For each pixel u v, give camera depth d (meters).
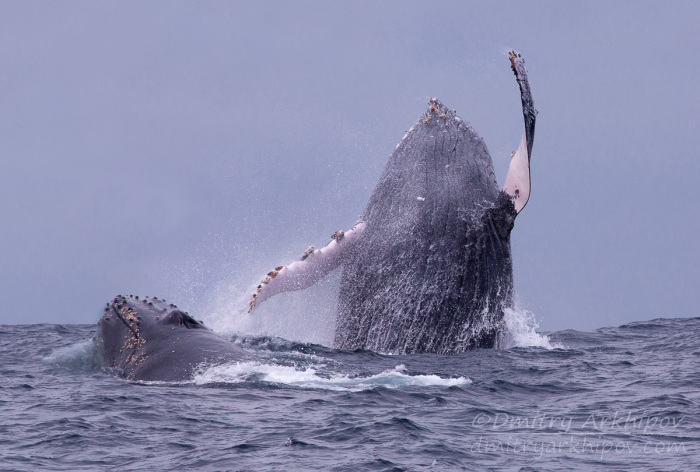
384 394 56.50
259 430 46.88
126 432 46.59
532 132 69.62
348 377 61.84
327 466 40.59
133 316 65.69
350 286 78.50
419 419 50.12
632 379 65.38
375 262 77.44
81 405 52.72
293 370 61.81
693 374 67.56
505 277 77.44
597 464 41.59
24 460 41.72
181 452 42.97
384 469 40.22
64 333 102.94
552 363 71.81
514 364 70.62
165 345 62.69
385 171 80.44
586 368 70.00
